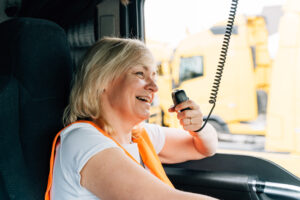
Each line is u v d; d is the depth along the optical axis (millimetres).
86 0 1667
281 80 2609
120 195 954
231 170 1660
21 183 1063
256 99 2695
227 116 2770
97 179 980
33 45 1105
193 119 1531
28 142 1088
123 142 1308
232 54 2727
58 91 1214
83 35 1737
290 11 2555
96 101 1206
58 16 1672
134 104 1244
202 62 2783
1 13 1544
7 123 1029
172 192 971
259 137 2701
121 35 1725
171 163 1714
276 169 1586
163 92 2873
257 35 2668
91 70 1203
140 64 1244
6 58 1063
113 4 1714
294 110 2594
